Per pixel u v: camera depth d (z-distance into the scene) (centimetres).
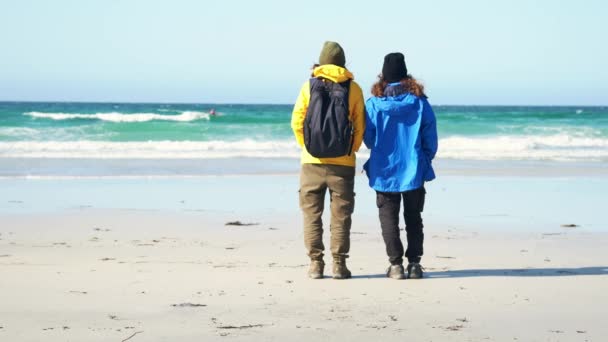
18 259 712
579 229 962
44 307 510
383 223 630
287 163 1973
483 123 4434
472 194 1342
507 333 457
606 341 441
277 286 592
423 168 618
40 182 1445
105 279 611
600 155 2453
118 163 1880
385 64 620
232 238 867
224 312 503
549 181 1590
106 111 7406
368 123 614
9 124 3547
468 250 793
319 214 629
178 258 729
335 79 599
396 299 548
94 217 1023
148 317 486
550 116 5256
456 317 495
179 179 1540
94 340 431
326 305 528
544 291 579
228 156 2175
